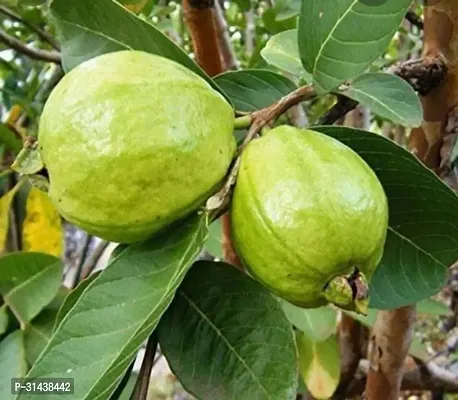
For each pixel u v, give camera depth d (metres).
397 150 0.22
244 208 0.19
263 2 0.60
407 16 0.31
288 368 0.20
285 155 0.19
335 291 0.18
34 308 0.30
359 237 0.18
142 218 0.19
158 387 0.93
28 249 0.41
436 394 0.51
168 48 0.22
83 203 0.18
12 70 0.47
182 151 0.18
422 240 0.24
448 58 0.26
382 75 0.23
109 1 0.22
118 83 0.18
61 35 0.23
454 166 0.32
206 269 0.21
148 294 0.19
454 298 0.61
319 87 0.20
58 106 0.19
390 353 0.34
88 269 0.51
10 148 0.42
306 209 0.18
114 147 0.18
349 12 0.19
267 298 0.21
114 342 0.18
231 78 0.25
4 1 0.44
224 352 0.21
